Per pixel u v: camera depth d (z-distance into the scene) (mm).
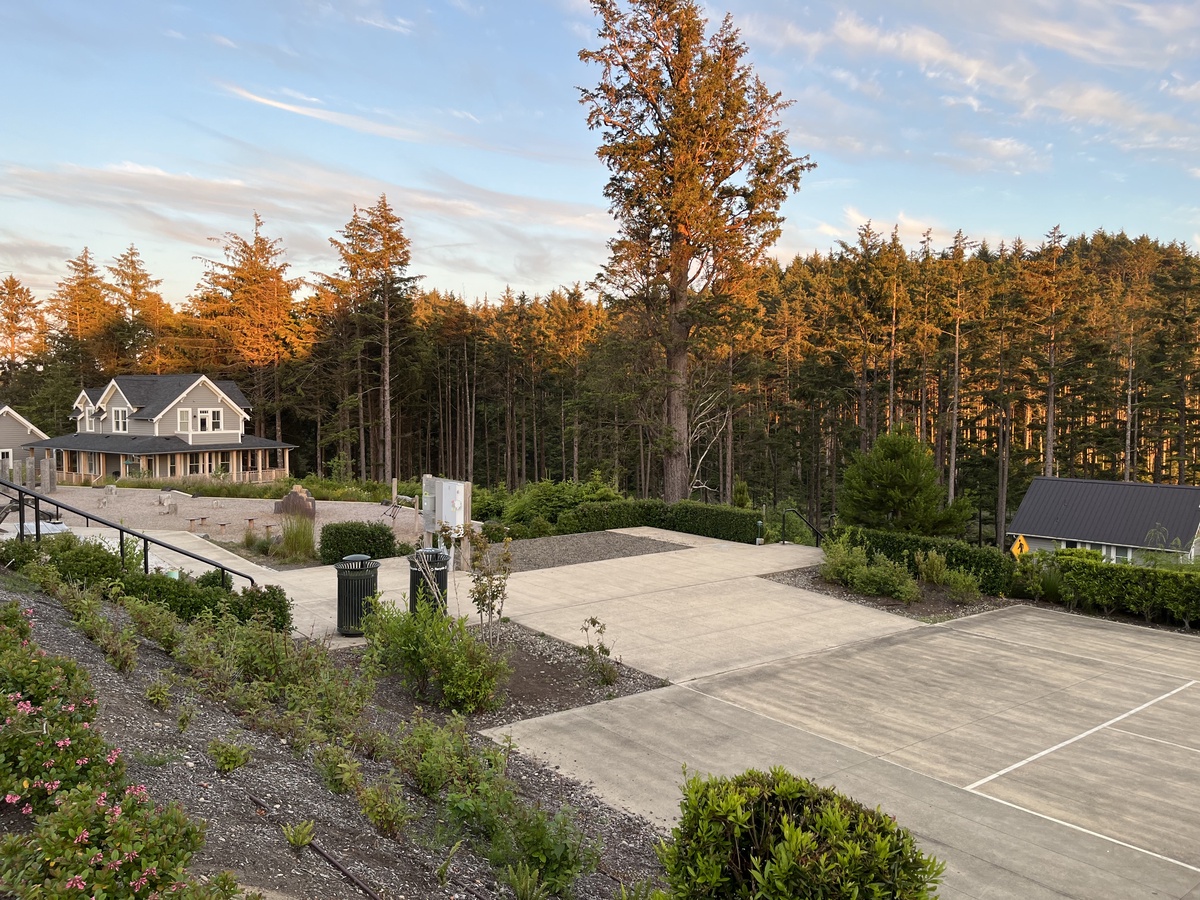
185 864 3414
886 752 8805
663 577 17344
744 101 25344
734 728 9438
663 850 4496
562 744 8859
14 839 3047
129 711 5750
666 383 27484
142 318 62969
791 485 59688
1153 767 8492
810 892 3848
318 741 6477
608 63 25562
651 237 27281
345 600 12016
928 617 14914
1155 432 48812
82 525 22188
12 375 66625
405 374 56594
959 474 52344
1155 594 14578
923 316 47062
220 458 44625
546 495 25766
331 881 4125
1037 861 6594
